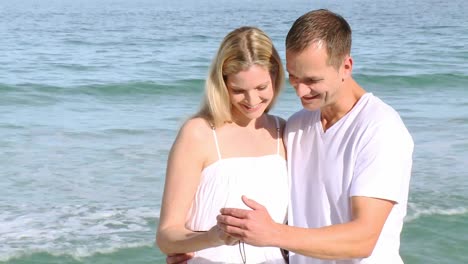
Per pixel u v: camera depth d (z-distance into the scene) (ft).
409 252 27.86
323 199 11.84
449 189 34.32
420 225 30.25
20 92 62.13
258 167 12.44
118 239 29.07
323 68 10.95
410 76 74.54
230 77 11.77
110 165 39.19
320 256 10.53
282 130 12.96
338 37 10.94
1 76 71.20
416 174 36.65
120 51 98.63
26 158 40.57
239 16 219.20
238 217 10.19
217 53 11.87
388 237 11.50
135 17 204.64
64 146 43.47
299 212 12.30
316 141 12.11
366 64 86.89
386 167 10.99
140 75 74.28
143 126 49.73
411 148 11.46
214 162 12.31
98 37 121.80
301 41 10.88
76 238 29.12
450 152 41.16
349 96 11.73
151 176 37.11
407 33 137.69
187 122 12.41
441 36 130.41
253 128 12.68
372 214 10.91
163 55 94.43
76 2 460.96
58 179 36.65
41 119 51.85
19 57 88.94
